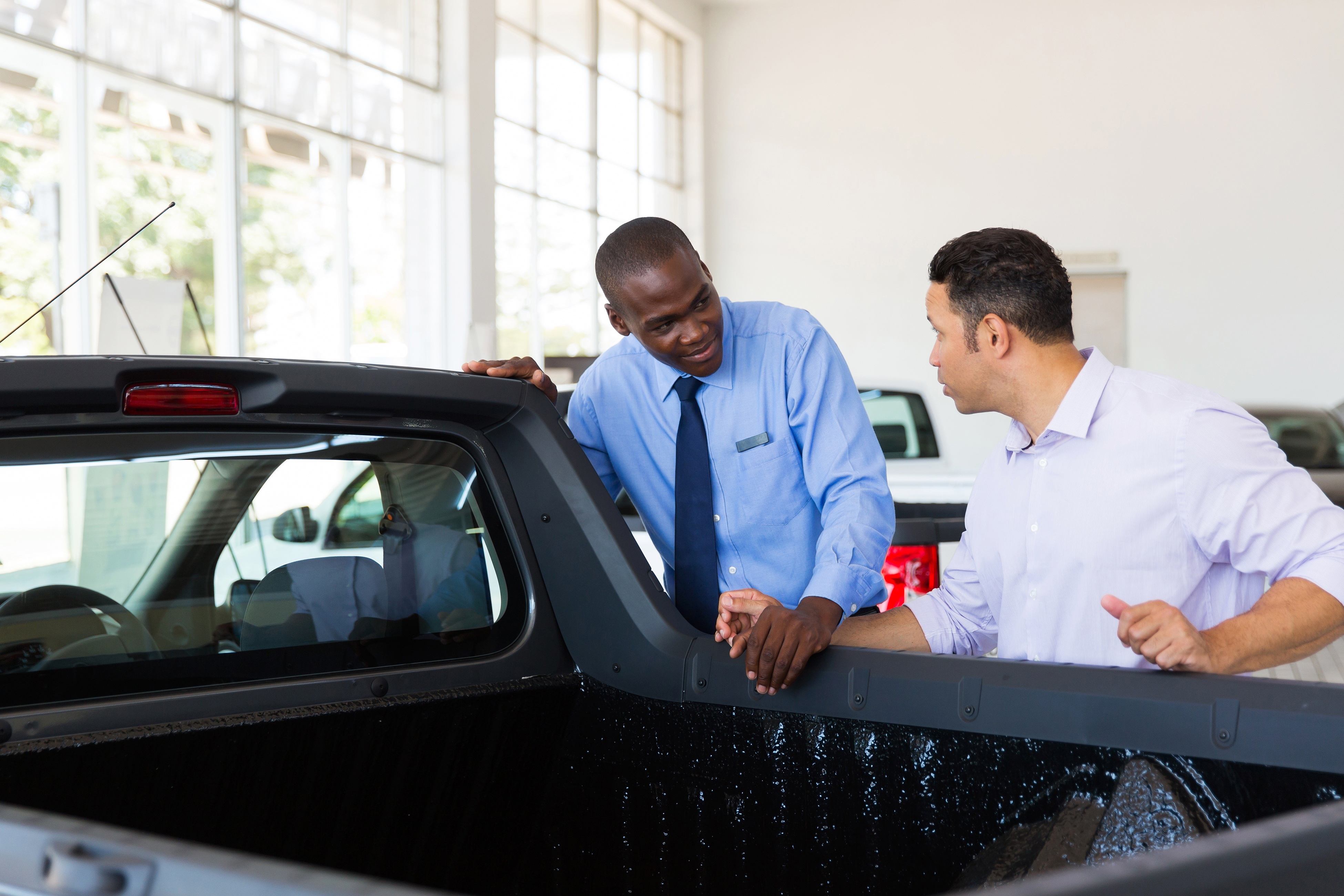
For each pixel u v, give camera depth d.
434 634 1.23
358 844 1.14
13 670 1.01
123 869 0.48
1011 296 1.27
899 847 1.01
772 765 1.10
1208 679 0.88
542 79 11.80
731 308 1.60
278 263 8.72
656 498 1.70
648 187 13.55
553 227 12.03
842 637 1.39
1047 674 0.95
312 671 1.15
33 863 0.51
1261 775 0.83
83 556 1.05
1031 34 12.66
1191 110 12.16
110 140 7.42
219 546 1.12
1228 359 12.13
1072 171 12.59
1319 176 11.77
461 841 1.20
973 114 12.94
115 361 1.02
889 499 1.52
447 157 10.12
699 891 1.15
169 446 1.10
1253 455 1.20
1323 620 1.09
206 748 1.04
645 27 13.41
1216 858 0.46
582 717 1.27
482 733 1.21
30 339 6.97
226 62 8.20
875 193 13.37
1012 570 1.35
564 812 1.26
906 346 13.31
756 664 1.09
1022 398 1.31
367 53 9.45
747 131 13.87
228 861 0.47
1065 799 0.92
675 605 1.65
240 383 1.11
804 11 13.56
